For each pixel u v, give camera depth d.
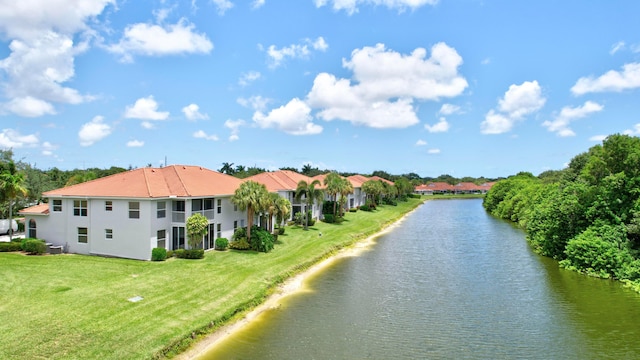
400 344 21.94
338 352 20.84
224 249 40.97
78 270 31.55
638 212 35.66
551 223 46.16
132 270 32.03
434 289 32.44
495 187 109.50
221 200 43.16
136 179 39.16
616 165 40.84
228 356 20.19
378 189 95.75
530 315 26.52
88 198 37.34
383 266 40.59
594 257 37.06
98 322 21.39
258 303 28.05
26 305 23.30
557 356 20.67
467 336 23.09
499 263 42.22
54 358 17.62
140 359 18.28
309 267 39.41
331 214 69.69
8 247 38.06
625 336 23.06
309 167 152.00
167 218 38.22
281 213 49.53
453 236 61.97
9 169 41.66
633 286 32.38
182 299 25.80
